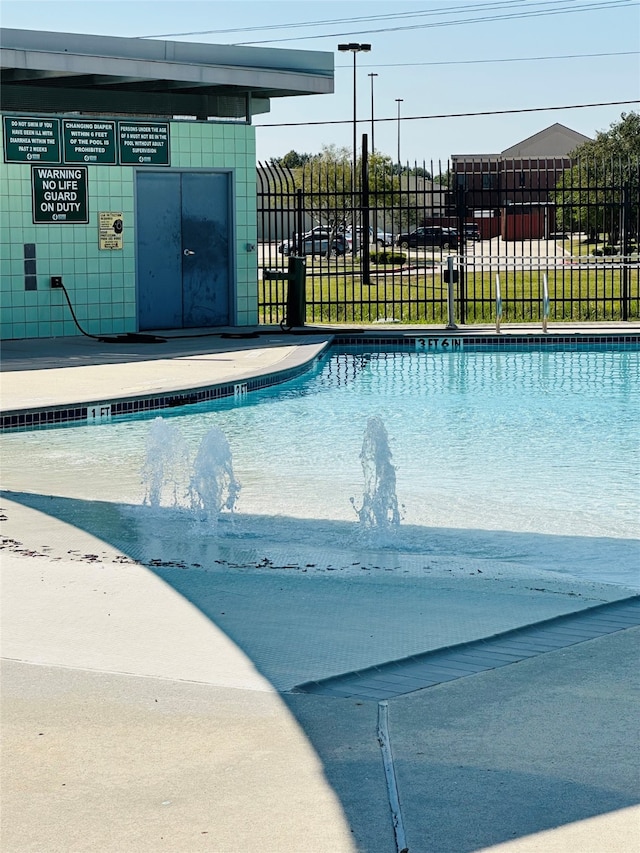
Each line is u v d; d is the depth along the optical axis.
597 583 5.27
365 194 19.66
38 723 3.49
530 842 2.76
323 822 2.86
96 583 5.14
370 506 6.98
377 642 4.29
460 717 3.52
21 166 16.22
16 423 10.20
